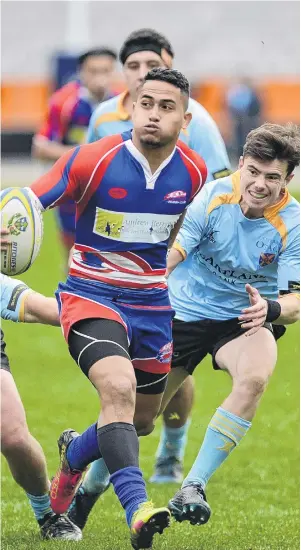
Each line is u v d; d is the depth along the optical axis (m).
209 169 20.11
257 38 92.19
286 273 16.78
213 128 20.33
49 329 38.28
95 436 15.34
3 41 95.12
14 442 15.29
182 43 91.94
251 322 15.86
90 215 15.05
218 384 29.75
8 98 92.69
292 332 38.00
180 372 18.05
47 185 15.02
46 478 16.19
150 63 21.23
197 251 17.50
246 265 17.06
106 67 33.22
